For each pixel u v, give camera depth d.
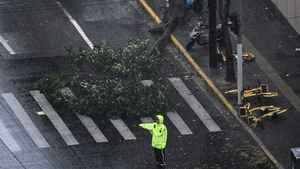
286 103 97.50
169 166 87.75
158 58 102.94
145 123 94.00
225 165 88.06
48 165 87.75
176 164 88.12
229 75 100.38
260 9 114.31
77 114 95.81
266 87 97.81
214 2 100.62
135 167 87.38
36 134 92.62
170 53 106.50
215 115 96.19
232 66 100.25
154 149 86.69
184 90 100.19
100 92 95.81
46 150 90.19
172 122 95.06
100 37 108.62
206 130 93.81
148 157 89.00
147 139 92.06
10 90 99.31
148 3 114.88
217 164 88.19
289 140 91.81
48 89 98.06
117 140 91.94
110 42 107.56
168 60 105.25
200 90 100.25
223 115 96.12
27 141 91.62
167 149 90.56
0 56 105.19
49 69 102.75
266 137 92.44
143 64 101.25
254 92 97.50
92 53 101.56
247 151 90.31
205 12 109.62
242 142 91.75
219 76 101.88
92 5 114.94
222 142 91.81
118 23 111.44
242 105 96.25
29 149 90.31
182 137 92.62
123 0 116.00
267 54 106.25
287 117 95.50
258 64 104.50
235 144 91.50
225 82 100.62
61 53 105.75
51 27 110.44
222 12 97.81
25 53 105.75
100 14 113.19
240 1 95.00
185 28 110.44
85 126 94.12
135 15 113.06
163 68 103.81
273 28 110.94
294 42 108.56
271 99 98.06
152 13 112.94
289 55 106.12
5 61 104.25
